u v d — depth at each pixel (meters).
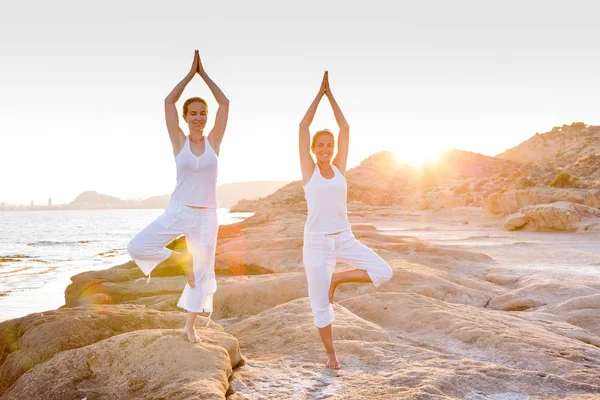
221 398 3.75
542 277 12.91
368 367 4.92
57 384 4.33
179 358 4.41
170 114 4.65
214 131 4.76
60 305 15.51
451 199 96.94
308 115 5.02
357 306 7.82
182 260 4.55
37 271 25.56
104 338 5.21
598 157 122.69
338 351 5.35
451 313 6.90
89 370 4.48
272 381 4.51
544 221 36.44
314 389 4.29
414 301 7.62
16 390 4.41
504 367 4.90
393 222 60.22
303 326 6.13
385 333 6.04
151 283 12.21
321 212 4.78
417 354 5.30
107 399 4.13
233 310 9.10
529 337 6.01
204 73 4.84
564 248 23.16
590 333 7.34
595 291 10.29
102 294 11.30
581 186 74.62
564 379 4.66
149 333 4.82
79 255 35.62
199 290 4.68
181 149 4.55
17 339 5.24
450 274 11.81
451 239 29.69
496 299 10.16
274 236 21.84
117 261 30.92
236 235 26.95
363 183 170.88
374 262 4.79
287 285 9.62
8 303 15.91
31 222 137.88
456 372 4.68
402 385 4.31
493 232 37.12
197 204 4.53
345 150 5.15
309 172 4.90
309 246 4.85
